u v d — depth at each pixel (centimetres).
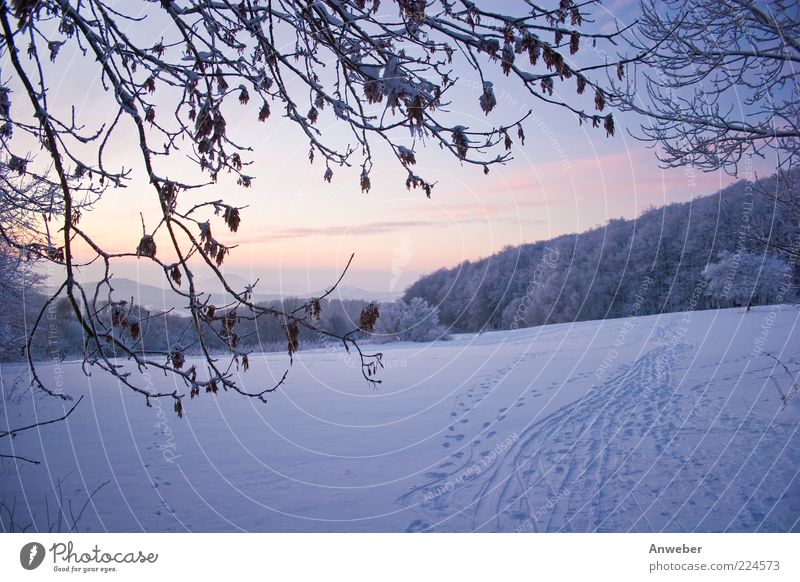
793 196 786
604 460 757
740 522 523
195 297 215
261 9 266
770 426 841
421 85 252
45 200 463
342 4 267
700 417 947
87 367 1803
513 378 1587
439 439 948
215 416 1161
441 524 571
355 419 1124
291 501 647
